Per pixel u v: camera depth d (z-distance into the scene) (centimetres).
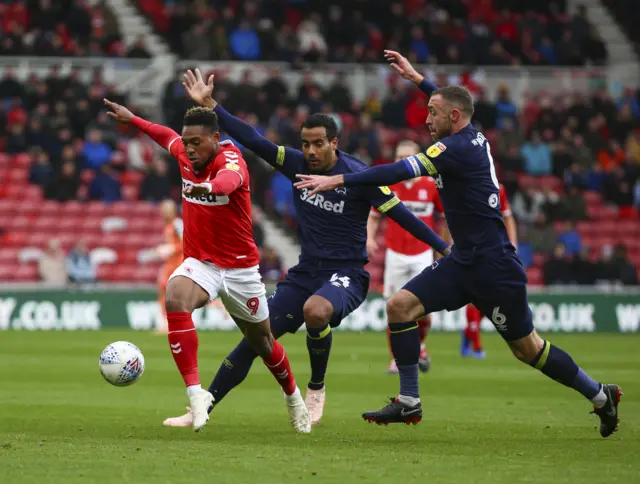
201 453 2253
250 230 2559
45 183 8869
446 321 7862
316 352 2858
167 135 2672
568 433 2706
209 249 2517
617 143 10150
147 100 9356
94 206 8788
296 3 10719
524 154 9662
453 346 6391
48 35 9594
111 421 2909
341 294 2788
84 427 2756
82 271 7975
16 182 8988
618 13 11719
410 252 4656
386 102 9562
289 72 9594
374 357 5422
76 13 9700
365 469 2056
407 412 2583
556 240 8806
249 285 2561
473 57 10456
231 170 2412
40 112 9081
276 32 10138
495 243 2531
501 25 10900
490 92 10094
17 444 2384
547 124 9975
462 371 4694
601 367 4981
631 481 1950
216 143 2489
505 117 9750
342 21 10444
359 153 8988
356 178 2409
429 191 4553
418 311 2578
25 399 3478
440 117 2553
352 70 9794
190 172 2545
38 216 8731
